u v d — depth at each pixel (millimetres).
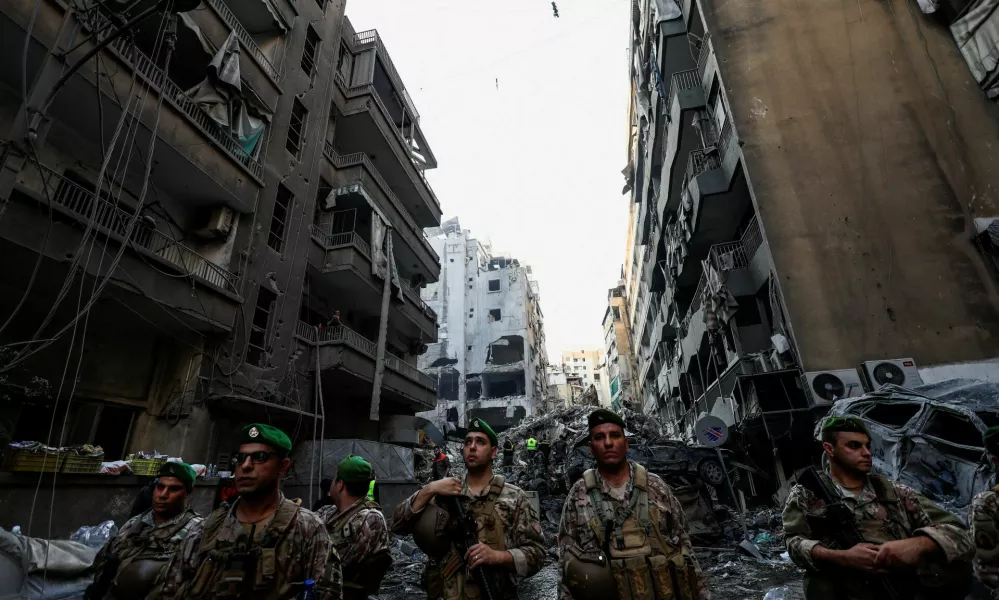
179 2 5125
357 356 13312
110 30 6867
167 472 3102
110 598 2801
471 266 42875
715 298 13414
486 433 2803
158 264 7992
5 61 6309
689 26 15445
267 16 12453
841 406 7988
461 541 2475
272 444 2148
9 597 4074
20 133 5008
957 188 10859
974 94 11422
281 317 11445
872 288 10453
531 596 6246
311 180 13438
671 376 24953
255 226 10953
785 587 5293
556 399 48000
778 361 11078
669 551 2191
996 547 2465
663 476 10039
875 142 11562
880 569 2012
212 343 9414
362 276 14289
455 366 38062
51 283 6852
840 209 11188
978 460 6031
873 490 2326
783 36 12992
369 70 17344
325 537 2162
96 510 6191
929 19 12219
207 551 2031
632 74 22969
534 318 46781
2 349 4492
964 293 10094
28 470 5410
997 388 7570
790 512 2439
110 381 8234
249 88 10695
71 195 7609
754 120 12328
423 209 21703
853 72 12242
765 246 11547
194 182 9406
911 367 9617
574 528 2363
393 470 12406
